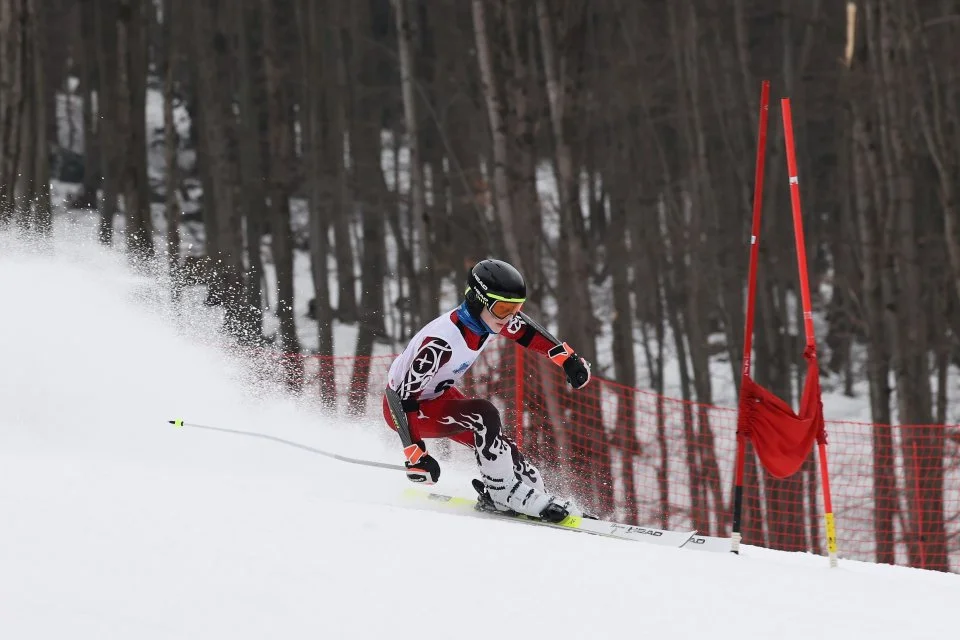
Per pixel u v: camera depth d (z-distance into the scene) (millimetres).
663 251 77125
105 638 8664
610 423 59250
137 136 54906
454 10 72375
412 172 62188
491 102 47656
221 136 62625
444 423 17719
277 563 11203
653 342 93625
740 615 10695
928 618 11062
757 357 64812
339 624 9469
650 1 75875
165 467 19125
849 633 10328
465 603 10383
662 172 79688
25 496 13195
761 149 15844
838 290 82875
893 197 52406
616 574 11977
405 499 19391
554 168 56219
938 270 66125
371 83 76938
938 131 54312
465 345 16688
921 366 51469
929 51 57188
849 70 53938
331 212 76438
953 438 48688
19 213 43094
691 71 66812
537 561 12273
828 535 15078
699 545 16609
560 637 9602
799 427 15375
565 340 55312
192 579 10414
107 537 11609
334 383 36531
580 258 51438
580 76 51312
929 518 47656
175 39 67375
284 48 66062
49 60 86500
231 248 62125
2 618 8906
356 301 75750
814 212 74000
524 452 32469
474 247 72875
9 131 43656
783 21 69500
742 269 66938
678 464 57344
